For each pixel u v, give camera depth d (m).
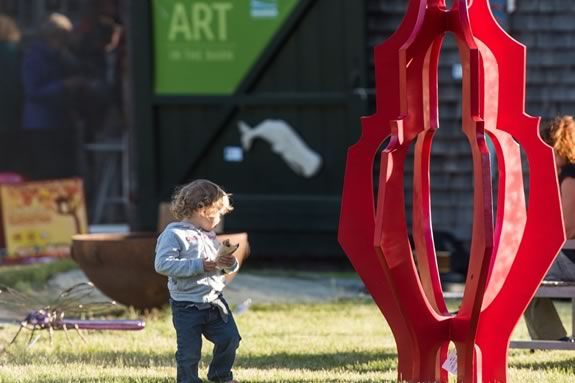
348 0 33.88
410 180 34.16
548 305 21.33
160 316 25.61
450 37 33.88
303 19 34.22
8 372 18.58
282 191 34.56
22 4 44.44
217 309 17.14
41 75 44.38
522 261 16.94
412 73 17.00
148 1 34.62
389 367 19.92
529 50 33.75
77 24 44.78
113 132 45.06
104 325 21.09
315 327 24.59
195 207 17.16
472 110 16.53
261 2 34.31
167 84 34.72
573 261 20.42
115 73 44.88
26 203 37.22
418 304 17.05
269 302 28.41
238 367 19.80
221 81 34.59
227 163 34.78
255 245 34.62
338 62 34.06
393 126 16.77
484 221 16.22
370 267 17.59
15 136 44.25
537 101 33.78
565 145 20.94
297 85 34.31
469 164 34.03
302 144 34.31
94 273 25.09
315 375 18.50
